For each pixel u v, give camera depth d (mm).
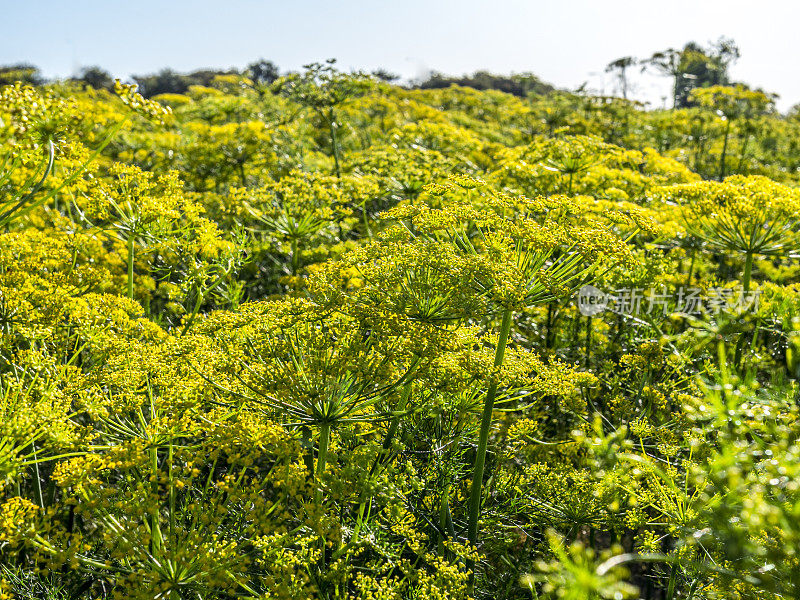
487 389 5430
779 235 7703
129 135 15000
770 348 6160
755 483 2910
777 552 2598
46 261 6758
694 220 8234
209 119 18000
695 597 4516
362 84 13141
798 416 3373
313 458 5148
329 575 4129
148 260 7926
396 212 5801
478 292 5133
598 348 8336
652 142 21797
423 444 6031
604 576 2646
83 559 3906
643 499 4594
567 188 10430
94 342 5668
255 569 4828
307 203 9070
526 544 6449
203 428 4379
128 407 4594
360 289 5102
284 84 13359
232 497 4051
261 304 5219
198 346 5016
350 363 4492
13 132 4656
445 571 4328
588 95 22578
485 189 7367
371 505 5238
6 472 4164
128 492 4191
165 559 3814
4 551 4922
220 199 10930
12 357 5117
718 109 19969
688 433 5094
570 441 6094
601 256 5191
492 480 6184
